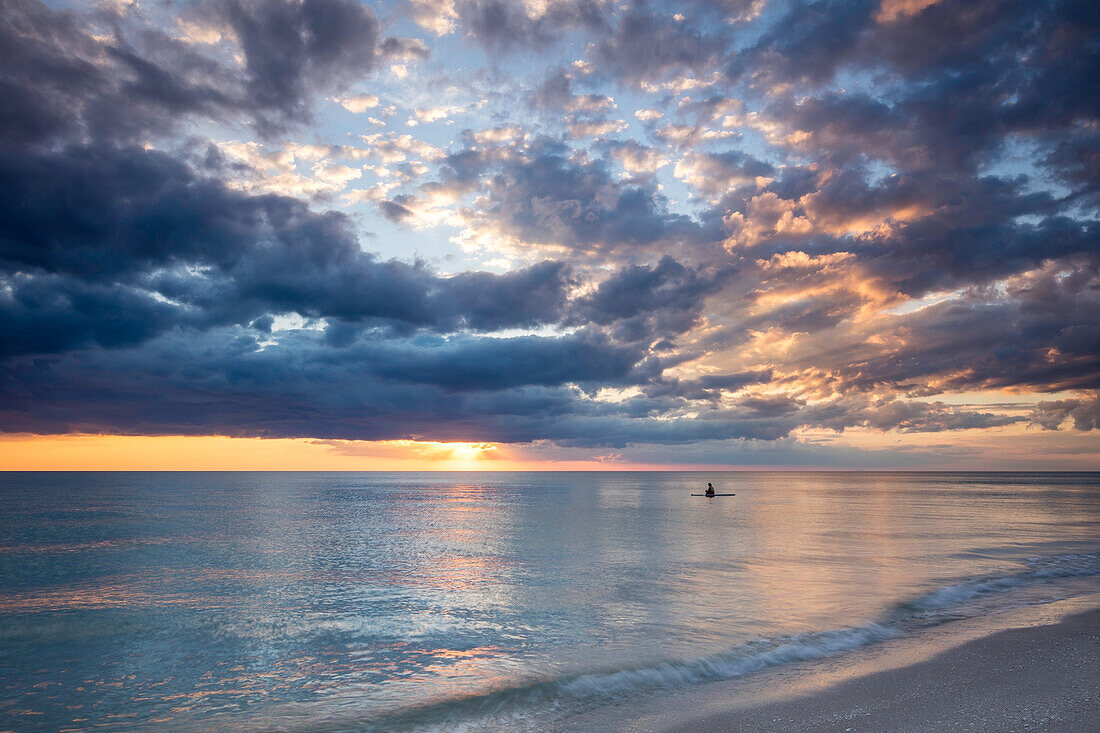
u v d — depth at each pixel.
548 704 13.02
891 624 18.86
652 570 30.02
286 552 38.00
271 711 13.25
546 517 65.50
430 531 50.62
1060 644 16.09
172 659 17.00
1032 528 49.41
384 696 13.93
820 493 132.50
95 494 114.12
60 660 17.00
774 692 13.08
